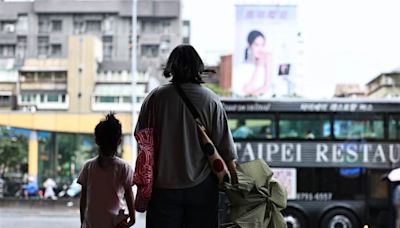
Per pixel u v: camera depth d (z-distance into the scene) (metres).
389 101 15.13
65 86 42.22
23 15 50.75
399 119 15.10
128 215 4.91
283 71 24.44
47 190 30.11
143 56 49.03
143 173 3.90
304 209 14.93
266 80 24.53
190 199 3.95
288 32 24.55
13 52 50.25
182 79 4.09
